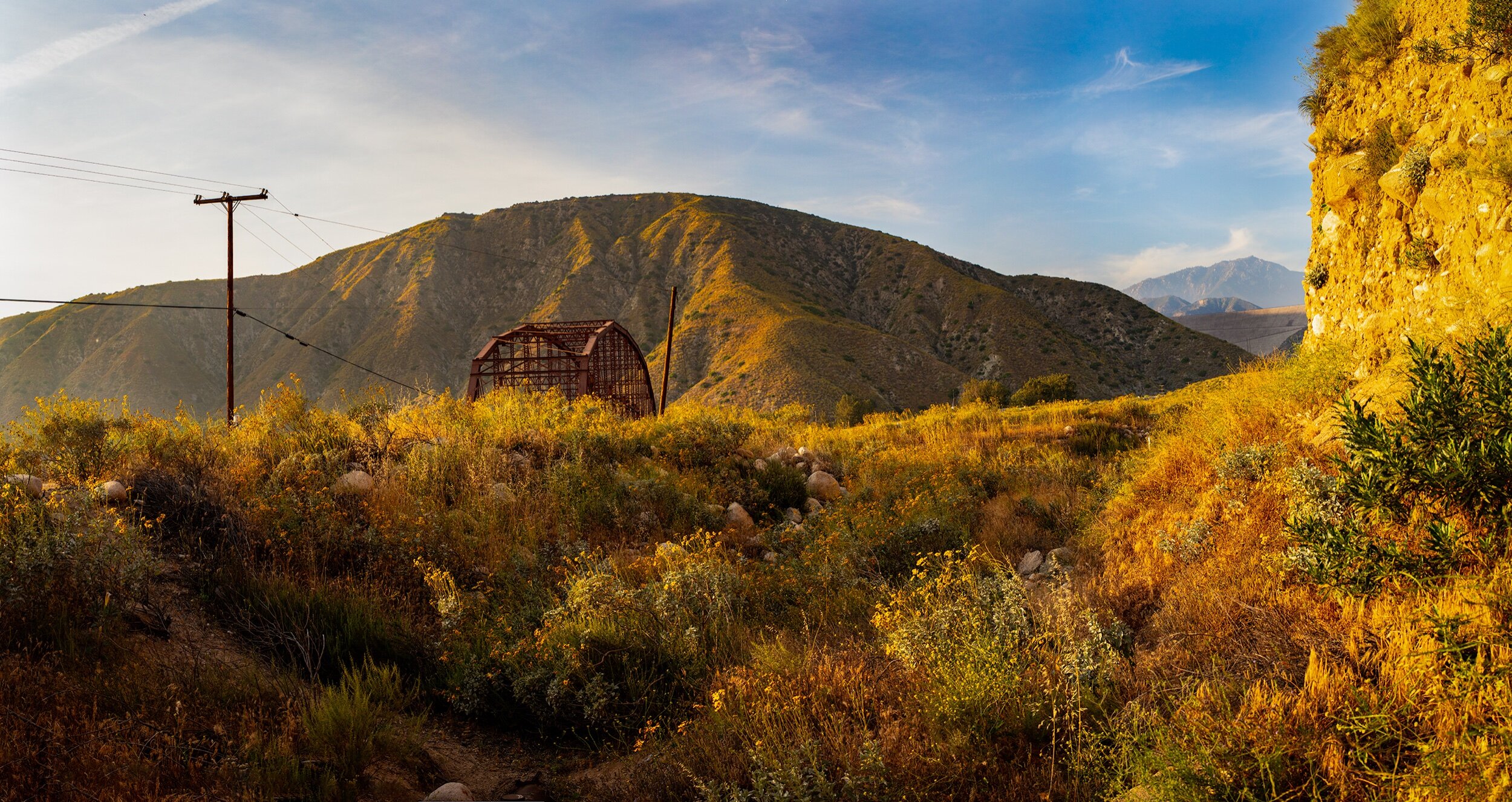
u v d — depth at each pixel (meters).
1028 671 4.24
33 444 7.91
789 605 6.89
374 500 8.17
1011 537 8.34
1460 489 3.46
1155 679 4.03
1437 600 3.38
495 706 5.36
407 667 5.66
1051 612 5.05
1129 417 17.02
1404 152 6.98
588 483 9.80
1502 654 2.80
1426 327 5.97
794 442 17.70
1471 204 5.76
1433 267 6.43
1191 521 6.02
